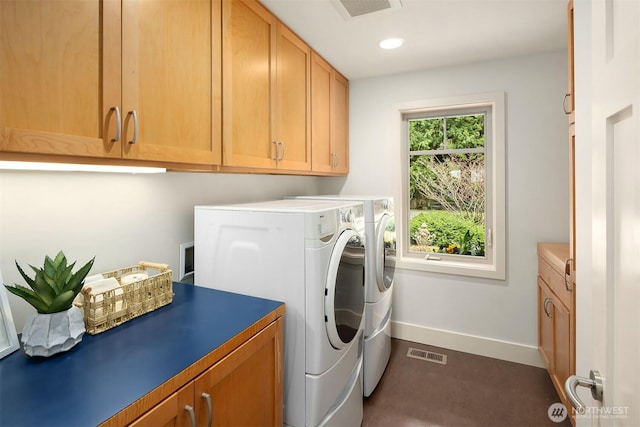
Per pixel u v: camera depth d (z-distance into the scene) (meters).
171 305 1.31
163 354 0.92
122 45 1.03
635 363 0.55
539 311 2.44
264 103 1.75
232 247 1.53
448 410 2.02
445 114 2.88
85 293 1.06
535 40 2.21
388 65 2.66
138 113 1.08
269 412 1.23
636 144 0.54
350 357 1.68
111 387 0.76
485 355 2.67
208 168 1.44
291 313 1.39
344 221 1.63
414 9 1.81
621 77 0.59
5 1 0.78
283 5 1.75
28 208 1.15
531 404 2.07
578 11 1.28
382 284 2.17
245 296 1.42
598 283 0.71
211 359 0.93
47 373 0.82
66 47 0.90
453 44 2.26
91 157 0.98
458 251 2.89
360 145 3.04
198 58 1.32
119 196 1.45
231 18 1.50
